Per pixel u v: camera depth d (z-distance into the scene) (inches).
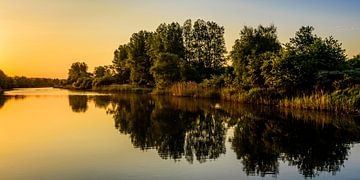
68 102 1930.4
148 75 3663.9
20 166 551.5
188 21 3607.3
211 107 1535.4
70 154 631.2
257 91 1654.8
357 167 546.0
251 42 1926.7
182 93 2422.5
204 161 585.9
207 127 963.3
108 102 1926.7
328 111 1259.2
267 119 1100.5
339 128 908.0
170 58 2795.3
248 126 971.3
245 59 1852.9
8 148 679.7
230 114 1256.2
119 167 546.0
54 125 994.7
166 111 1391.5
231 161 586.6
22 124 1015.0
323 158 603.8
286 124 990.4
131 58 3715.6
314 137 794.8
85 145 712.4
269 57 1619.1
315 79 1413.6
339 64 1592.0
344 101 1205.7
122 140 768.3
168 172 519.8
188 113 1309.1
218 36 3597.4
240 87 1835.6
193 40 3612.2
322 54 1556.3
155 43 3430.1
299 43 1936.5
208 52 3622.0
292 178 493.7
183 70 2706.7
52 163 568.4
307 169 536.1
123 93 3112.7
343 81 1277.1
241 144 730.8
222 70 3339.1
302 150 666.8
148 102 1891.0
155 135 837.8
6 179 487.2
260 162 578.9
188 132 882.8
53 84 7180.1
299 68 1416.1
